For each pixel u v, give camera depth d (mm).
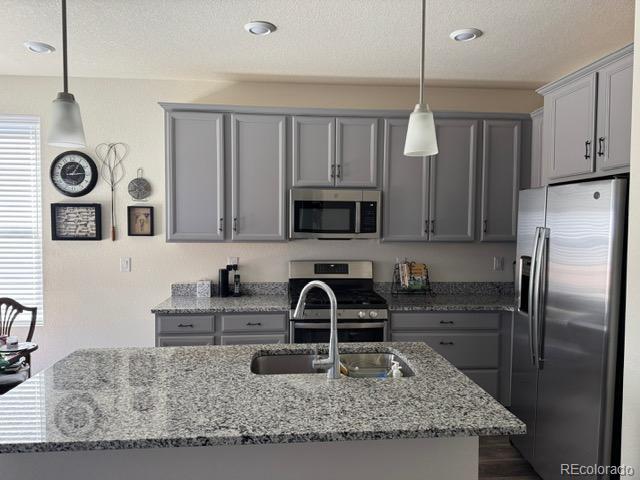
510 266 3734
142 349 1994
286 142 3227
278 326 3037
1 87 3354
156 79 3459
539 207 2391
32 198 3434
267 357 1965
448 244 3693
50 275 3463
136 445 1134
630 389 1632
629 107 2156
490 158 3338
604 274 1886
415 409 1327
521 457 2670
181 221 3189
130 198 3498
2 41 2686
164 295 3551
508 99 3682
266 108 3178
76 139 1678
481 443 2844
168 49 2814
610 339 1869
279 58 2969
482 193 3344
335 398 1410
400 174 3297
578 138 2537
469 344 3131
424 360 1827
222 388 1496
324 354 2008
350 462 1378
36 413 1289
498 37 2600
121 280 3520
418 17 2352
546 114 2885
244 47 2775
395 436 1189
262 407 1336
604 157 2326
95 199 3477
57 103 1650
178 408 1326
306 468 1367
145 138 3480
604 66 2318
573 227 2092
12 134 3395
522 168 3363
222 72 3273
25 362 2883
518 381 2625
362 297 3188
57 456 1304
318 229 3229
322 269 3566
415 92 3607
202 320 2986
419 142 1653
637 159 1594
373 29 2502
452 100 3646
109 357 1858
